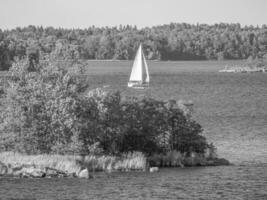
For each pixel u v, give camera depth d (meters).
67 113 162.50
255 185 139.75
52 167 146.00
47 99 164.75
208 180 144.12
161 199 125.81
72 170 145.25
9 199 123.44
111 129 167.88
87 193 128.88
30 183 136.25
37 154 160.00
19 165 146.12
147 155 170.00
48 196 126.12
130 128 172.00
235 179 146.12
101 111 167.12
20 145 162.62
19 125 162.38
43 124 162.88
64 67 171.00
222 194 130.88
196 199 126.38
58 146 160.50
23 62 171.12
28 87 164.75
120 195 128.25
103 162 154.12
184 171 155.75
